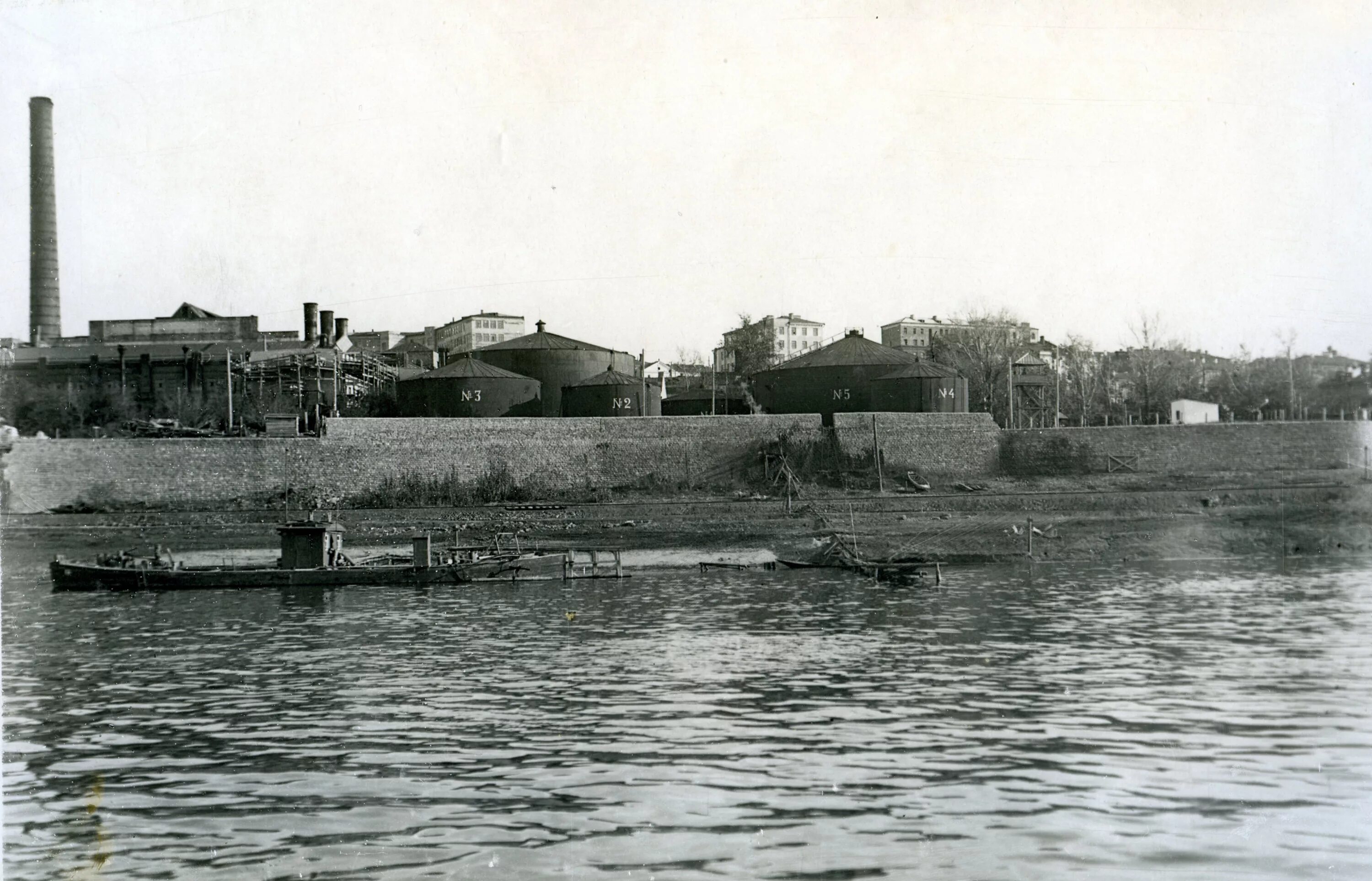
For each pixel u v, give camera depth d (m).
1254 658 40.69
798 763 28.89
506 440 83.94
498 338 145.00
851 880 22.50
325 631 47.25
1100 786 27.53
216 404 102.12
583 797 26.73
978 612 50.59
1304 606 52.28
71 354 104.62
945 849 23.89
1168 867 23.22
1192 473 91.69
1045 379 110.38
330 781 28.00
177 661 41.50
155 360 104.38
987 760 29.31
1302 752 30.14
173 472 78.44
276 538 71.56
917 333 130.25
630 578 62.41
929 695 35.56
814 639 44.25
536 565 62.88
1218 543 72.38
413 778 28.14
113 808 26.53
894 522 76.50
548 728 32.16
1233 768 28.91
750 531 74.38
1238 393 114.56
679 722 32.62
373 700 35.47
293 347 108.75
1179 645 43.22
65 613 52.22
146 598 56.69
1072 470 92.38
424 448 82.25
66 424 101.75
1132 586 58.78
